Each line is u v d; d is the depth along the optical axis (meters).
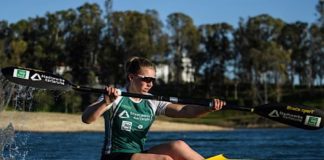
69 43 66.12
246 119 55.66
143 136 6.11
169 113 6.24
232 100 68.81
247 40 73.38
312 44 75.44
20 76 6.16
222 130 46.03
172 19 74.56
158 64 70.62
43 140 19.83
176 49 74.44
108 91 5.73
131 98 6.04
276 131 42.75
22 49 62.34
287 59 69.12
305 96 68.56
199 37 74.81
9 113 20.30
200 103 6.05
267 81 74.94
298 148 17.44
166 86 70.38
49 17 68.12
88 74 63.12
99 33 67.88
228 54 74.62
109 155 5.99
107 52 65.81
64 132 33.75
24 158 10.94
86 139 22.53
